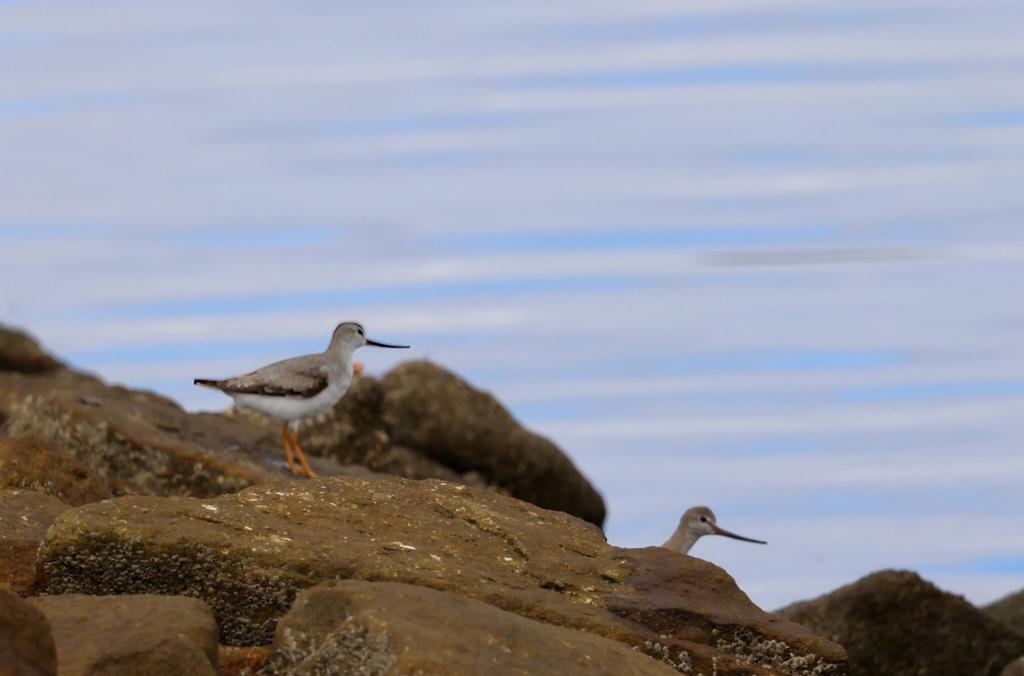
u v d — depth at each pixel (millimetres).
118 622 10938
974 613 20797
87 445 21438
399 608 10828
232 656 11539
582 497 32469
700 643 12547
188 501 13016
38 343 35969
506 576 12742
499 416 31672
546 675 10336
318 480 14188
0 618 9656
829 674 12570
